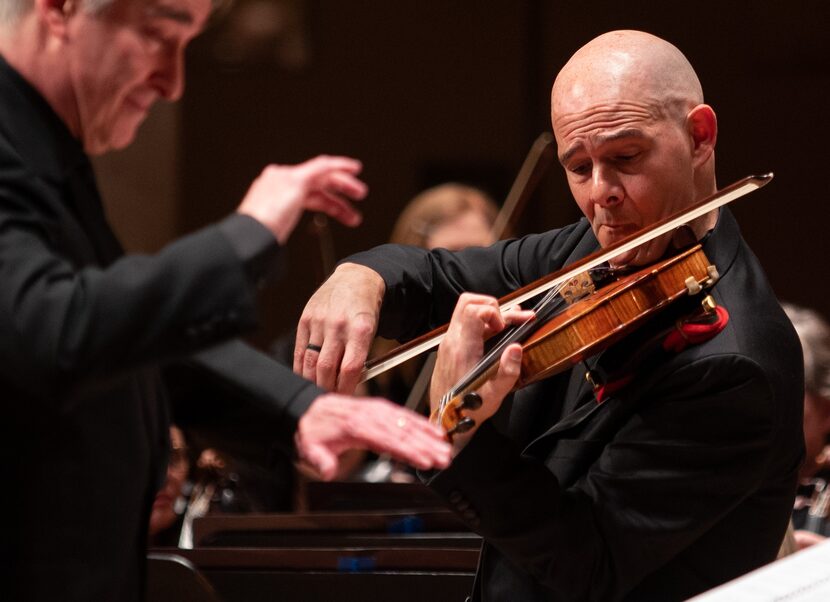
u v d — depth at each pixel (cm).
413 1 2794
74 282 462
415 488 1053
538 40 2767
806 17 2658
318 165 494
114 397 513
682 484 639
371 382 1576
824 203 2675
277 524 948
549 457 697
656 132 662
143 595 539
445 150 2789
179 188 2745
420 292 794
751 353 641
